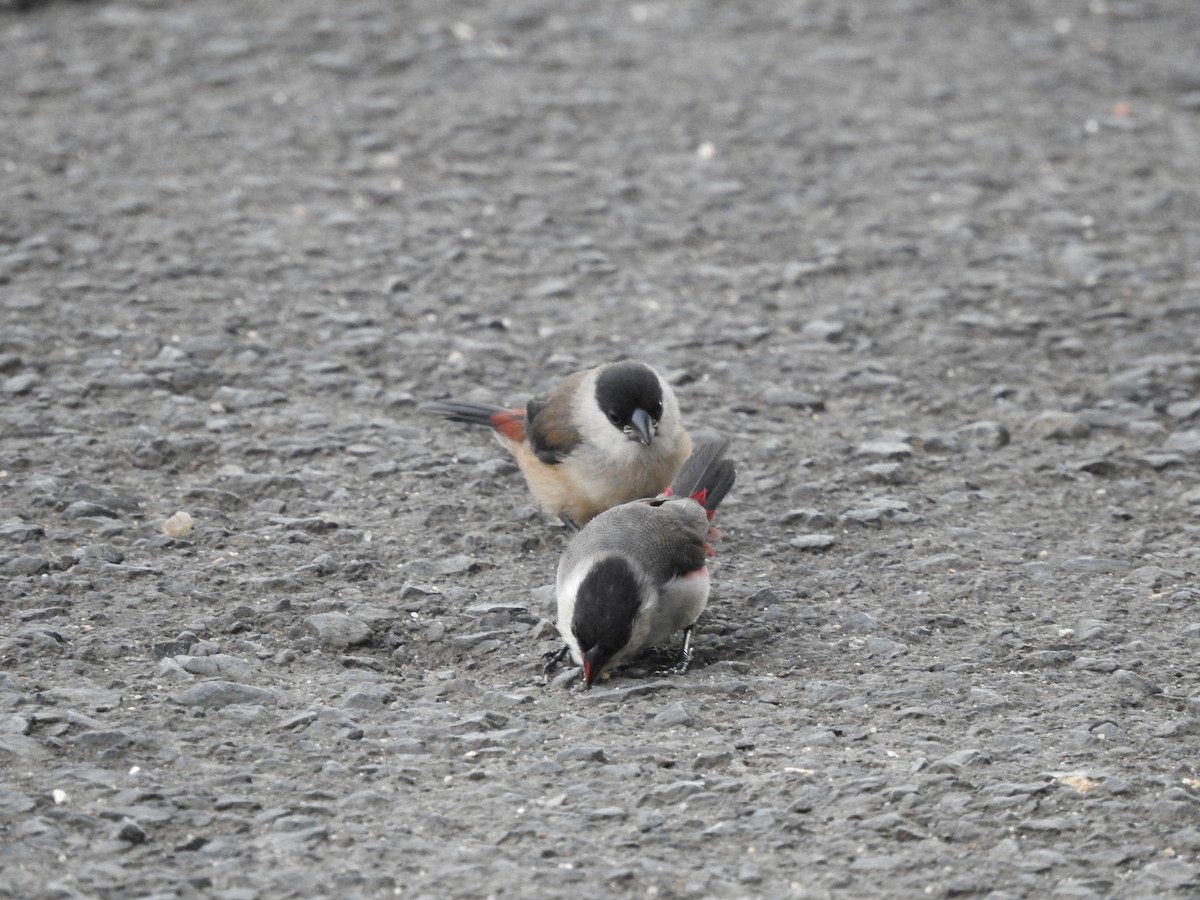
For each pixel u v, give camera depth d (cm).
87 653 966
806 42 2302
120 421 1313
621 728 905
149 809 797
